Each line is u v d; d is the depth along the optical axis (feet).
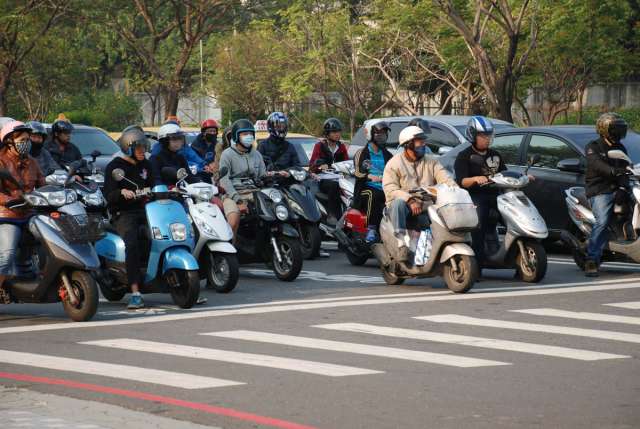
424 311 44.06
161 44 232.12
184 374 32.53
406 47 159.94
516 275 54.03
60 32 206.18
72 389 30.81
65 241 41.91
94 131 82.84
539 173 63.00
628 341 37.35
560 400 28.81
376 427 26.30
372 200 56.80
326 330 39.96
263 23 178.40
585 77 159.02
